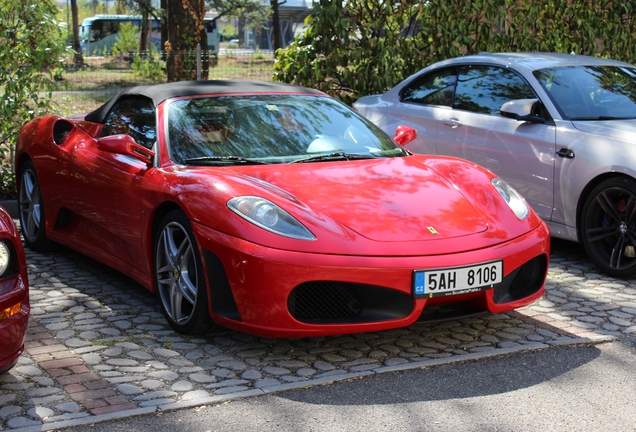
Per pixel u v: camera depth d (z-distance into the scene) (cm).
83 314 426
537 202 568
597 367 352
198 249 365
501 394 320
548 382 334
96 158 477
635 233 500
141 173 421
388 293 344
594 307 450
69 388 319
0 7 711
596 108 571
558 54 655
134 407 300
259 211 352
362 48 839
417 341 386
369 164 422
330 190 380
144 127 454
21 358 355
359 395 317
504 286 372
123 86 955
